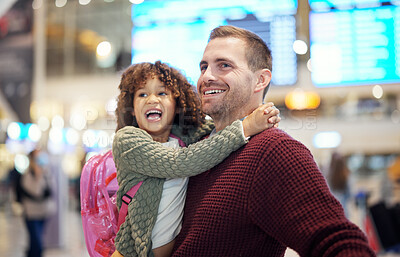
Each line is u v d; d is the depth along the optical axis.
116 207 1.36
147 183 1.22
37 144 5.56
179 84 1.38
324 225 0.92
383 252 3.77
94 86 5.49
